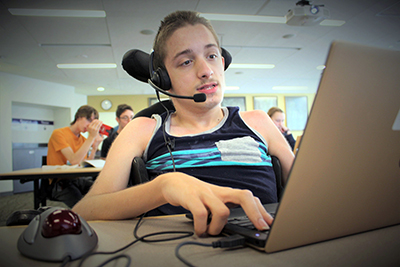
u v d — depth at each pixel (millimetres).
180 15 801
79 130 2932
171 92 833
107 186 667
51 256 316
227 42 4707
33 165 6645
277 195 826
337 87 275
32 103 6555
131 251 342
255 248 326
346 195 320
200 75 754
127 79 6750
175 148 765
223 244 331
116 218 539
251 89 9008
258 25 4055
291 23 3512
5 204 4664
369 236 355
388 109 316
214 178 716
